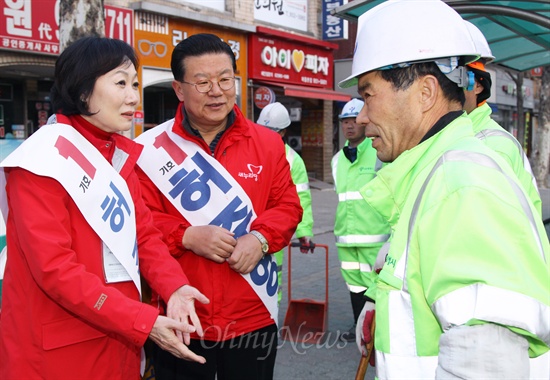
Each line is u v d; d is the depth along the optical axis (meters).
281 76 14.87
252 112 14.27
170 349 1.84
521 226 1.23
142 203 2.21
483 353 1.17
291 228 2.65
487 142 2.35
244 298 2.56
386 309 1.43
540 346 1.26
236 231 2.56
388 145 1.58
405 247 1.42
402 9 1.53
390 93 1.53
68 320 1.86
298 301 5.01
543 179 17.53
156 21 11.54
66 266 1.74
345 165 4.74
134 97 1.96
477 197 1.24
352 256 4.73
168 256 2.20
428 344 1.36
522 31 5.92
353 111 4.62
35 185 1.77
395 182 1.54
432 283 1.27
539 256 1.22
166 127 2.65
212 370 2.59
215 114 2.48
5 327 1.90
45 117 11.71
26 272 1.86
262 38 14.18
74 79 1.88
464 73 1.52
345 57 18.84
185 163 2.54
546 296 1.21
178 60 2.49
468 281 1.21
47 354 1.84
